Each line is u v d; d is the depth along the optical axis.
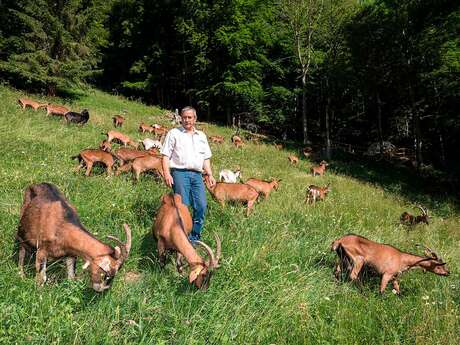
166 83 39.28
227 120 35.69
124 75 41.06
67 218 4.14
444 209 15.23
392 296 5.48
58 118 16.00
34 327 3.37
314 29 31.12
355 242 5.75
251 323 4.07
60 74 23.75
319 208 10.09
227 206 8.30
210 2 33.41
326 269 5.76
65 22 24.20
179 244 4.47
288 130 40.09
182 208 5.12
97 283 3.88
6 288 3.83
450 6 24.41
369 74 29.11
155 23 38.34
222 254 5.39
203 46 33.03
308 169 18.83
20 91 22.58
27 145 10.58
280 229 6.88
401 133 38.44
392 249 5.70
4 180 7.28
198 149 5.47
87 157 8.91
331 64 30.92
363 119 39.97
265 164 17.67
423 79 26.00
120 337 3.54
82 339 3.48
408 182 22.42
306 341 3.98
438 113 27.73
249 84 33.16
